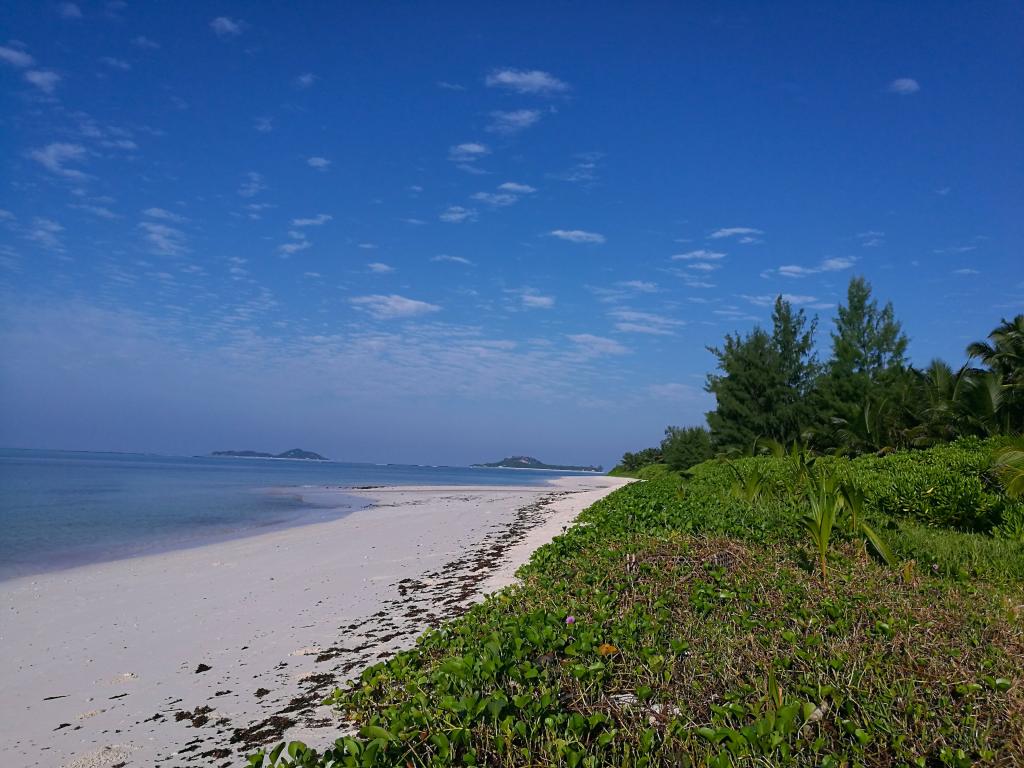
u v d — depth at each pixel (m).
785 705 4.04
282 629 8.01
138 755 4.81
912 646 5.14
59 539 16.17
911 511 12.52
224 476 59.16
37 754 4.88
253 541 16.02
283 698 5.76
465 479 86.50
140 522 20.08
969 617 6.05
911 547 9.32
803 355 38.56
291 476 69.44
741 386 38.84
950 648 5.08
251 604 9.34
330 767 3.78
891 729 3.91
